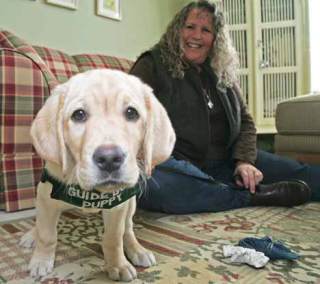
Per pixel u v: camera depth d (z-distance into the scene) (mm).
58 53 2121
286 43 2982
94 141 666
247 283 806
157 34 3316
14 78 1429
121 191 792
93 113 706
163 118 832
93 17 2637
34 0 2213
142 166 828
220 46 1577
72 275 859
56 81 1584
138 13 3068
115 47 2857
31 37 2219
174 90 1461
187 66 1511
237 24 3078
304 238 1102
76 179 736
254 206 1484
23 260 947
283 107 1987
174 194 1318
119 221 832
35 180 1505
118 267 841
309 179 1592
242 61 3098
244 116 1664
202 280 820
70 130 716
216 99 1549
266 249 951
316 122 1854
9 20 2094
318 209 1444
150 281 816
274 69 3025
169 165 1326
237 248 953
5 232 1178
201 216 1347
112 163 660
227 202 1416
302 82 2963
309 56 2926
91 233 1164
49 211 855
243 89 3113
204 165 1541
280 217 1328
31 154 1494
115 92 734
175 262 920
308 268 885
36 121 760
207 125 1466
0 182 1446
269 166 1654
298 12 2924
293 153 1971
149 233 1153
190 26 1515
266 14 3016
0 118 1424
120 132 687
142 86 828
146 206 1349
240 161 1562
